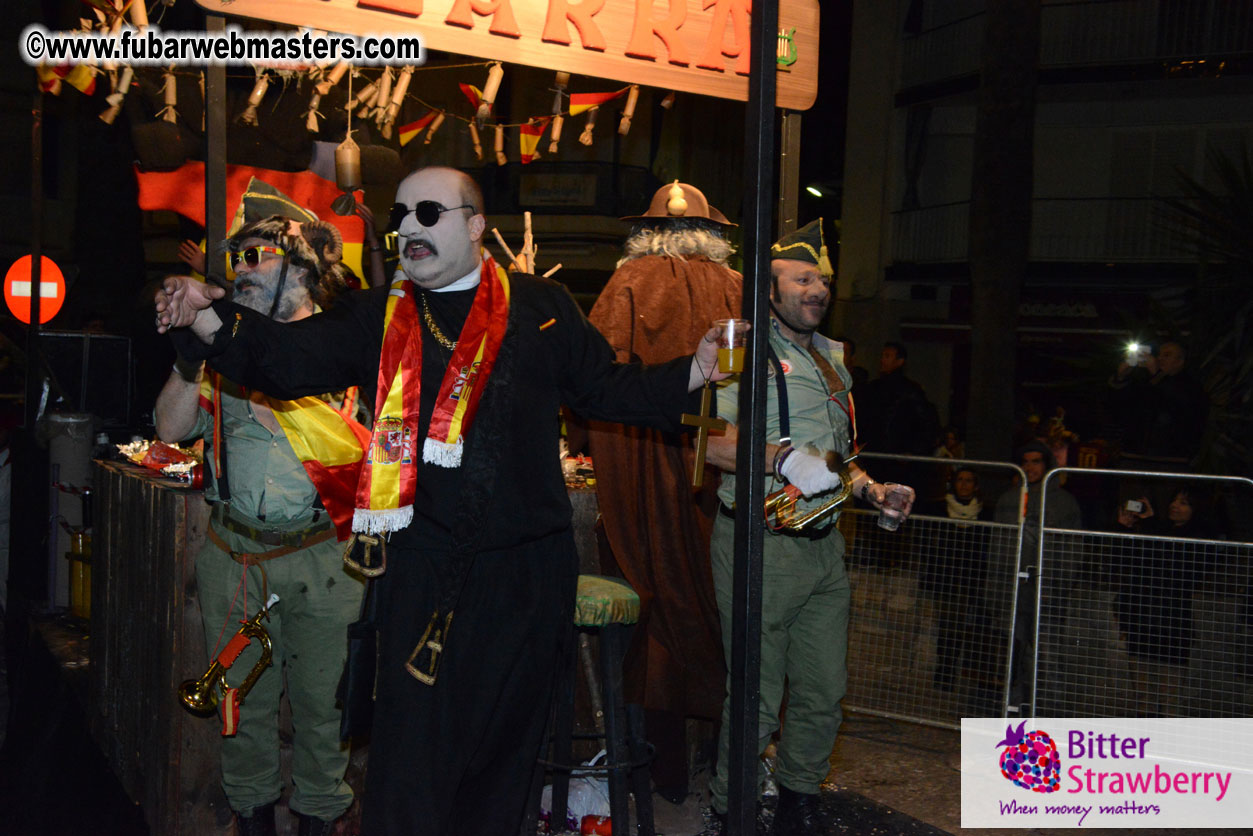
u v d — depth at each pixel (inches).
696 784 165.9
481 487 102.9
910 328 746.2
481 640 104.5
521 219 739.4
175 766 138.7
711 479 159.9
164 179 217.3
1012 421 411.8
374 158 236.8
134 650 165.2
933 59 722.8
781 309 143.2
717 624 155.6
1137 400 291.9
